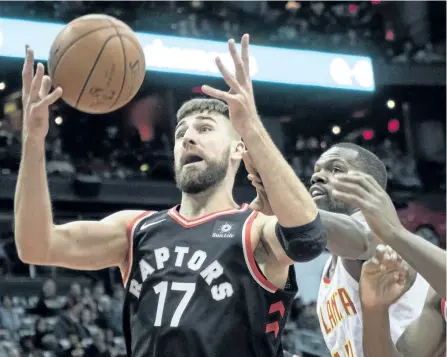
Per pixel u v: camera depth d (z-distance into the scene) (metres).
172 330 2.28
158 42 12.66
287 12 15.39
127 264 2.54
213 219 2.48
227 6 15.32
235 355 2.28
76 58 2.26
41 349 9.62
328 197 3.23
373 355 2.69
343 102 15.65
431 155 16.41
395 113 16.62
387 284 2.57
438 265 2.29
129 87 2.36
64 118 14.40
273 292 2.37
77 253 2.45
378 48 14.90
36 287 11.97
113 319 10.78
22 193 2.27
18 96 13.72
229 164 2.61
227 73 2.24
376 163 3.35
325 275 3.48
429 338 2.87
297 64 13.70
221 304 2.31
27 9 12.74
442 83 14.93
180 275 2.36
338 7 16.05
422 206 14.95
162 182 13.75
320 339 10.88
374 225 2.31
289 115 16.52
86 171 13.73
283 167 2.21
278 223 2.28
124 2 14.10
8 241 12.70
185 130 2.62
